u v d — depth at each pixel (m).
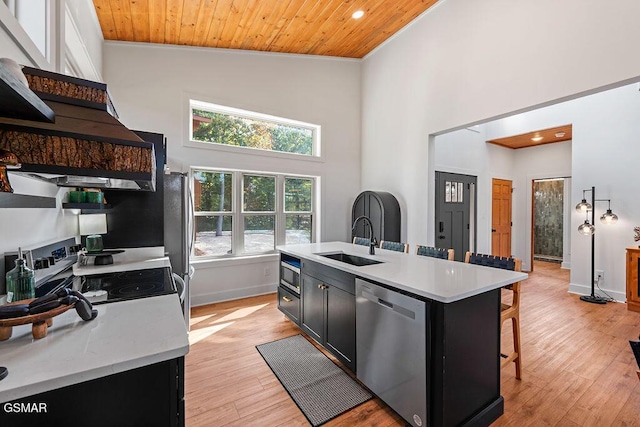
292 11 3.37
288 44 4.20
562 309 3.72
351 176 5.12
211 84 3.92
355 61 5.16
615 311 3.65
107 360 0.85
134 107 3.50
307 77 4.69
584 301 4.05
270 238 4.50
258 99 4.25
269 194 4.48
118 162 1.16
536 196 7.64
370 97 4.98
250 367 2.36
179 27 3.34
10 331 0.97
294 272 3.01
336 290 2.32
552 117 4.84
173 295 1.51
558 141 5.84
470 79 3.38
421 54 4.00
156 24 3.23
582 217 4.38
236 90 4.08
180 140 3.71
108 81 3.40
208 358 2.50
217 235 4.07
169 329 1.07
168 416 0.93
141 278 1.87
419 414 1.59
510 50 2.99
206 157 3.86
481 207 5.71
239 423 1.76
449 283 1.71
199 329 3.09
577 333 3.00
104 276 1.93
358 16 3.74
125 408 0.88
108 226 2.54
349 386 2.12
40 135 1.02
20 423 0.78
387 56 4.59
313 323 2.66
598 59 2.39
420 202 4.07
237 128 4.21
